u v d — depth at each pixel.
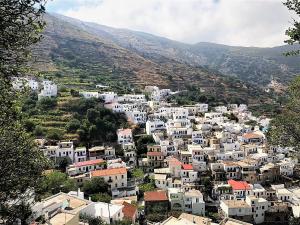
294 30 23.36
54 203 54.69
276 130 35.97
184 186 106.19
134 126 151.62
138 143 137.38
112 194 100.62
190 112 181.38
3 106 19.20
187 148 133.50
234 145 135.25
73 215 46.72
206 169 121.38
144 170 121.56
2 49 16.66
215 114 174.38
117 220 66.69
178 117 161.00
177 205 94.44
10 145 21.33
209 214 96.25
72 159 121.56
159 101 194.62
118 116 155.62
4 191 20.53
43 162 24.06
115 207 70.44
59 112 144.38
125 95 188.62
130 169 118.25
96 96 167.50
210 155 126.88
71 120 137.88
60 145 121.75
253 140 144.88
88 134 135.12
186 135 143.75
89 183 98.94
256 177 115.06
